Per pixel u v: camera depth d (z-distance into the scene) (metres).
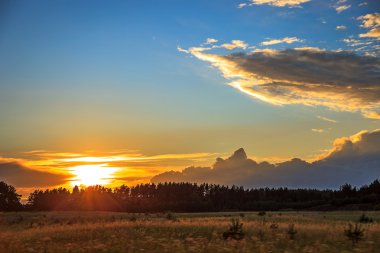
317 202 166.88
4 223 50.06
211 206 183.62
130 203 194.00
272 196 199.00
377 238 22.83
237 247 18.77
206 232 27.78
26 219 62.69
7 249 19.25
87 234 26.33
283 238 23.22
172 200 198.25
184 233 27.17
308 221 43.38
